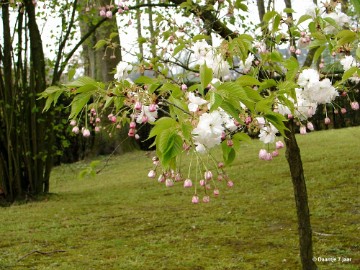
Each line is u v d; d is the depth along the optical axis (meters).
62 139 10.23
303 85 2.30
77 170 13.68
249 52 2.70
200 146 1.87
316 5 2.67
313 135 14.18
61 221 6.40
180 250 4.52
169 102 1.85
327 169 8.31
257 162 10.15
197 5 4.12
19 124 8.67
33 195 8.75
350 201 5.93
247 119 2.06
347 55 2.43
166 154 1.66
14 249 4.93
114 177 11.43
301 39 2.76
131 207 7.10
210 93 1.75
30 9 8.35
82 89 1.98
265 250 4.36
